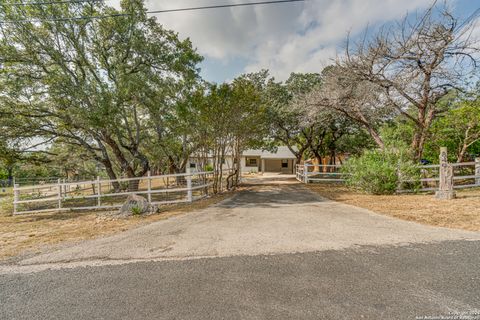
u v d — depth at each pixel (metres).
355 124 17.42
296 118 16.56
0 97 9.16
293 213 6.30
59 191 8.70
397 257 3.27
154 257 3.57
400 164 9.03
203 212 6.91
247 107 11.16
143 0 11.34
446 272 2.82
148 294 2.54
